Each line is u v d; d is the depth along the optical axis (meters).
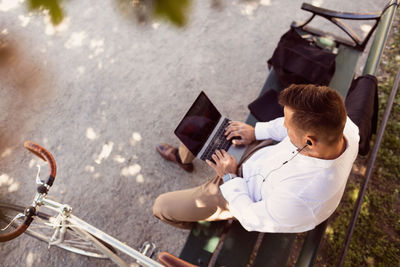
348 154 1.35
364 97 2.07
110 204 2.99
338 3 3.99
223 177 1.79
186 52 3.80
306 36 2.79
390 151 3.05
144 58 3.80
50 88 3.65
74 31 4.01
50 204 1.50
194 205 1.90
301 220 1.38
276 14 3.99
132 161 3.18
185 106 3.46
